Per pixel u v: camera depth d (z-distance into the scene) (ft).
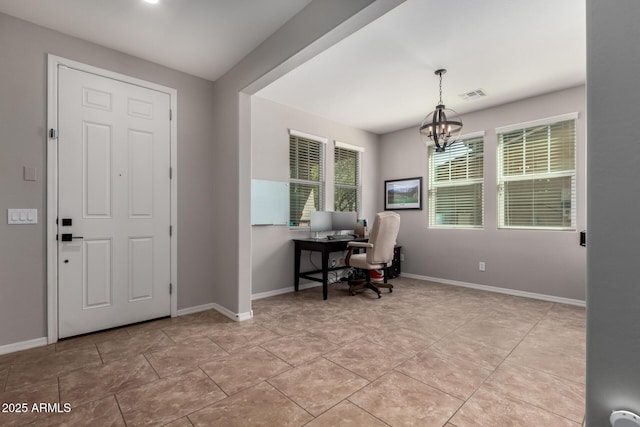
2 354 7.47
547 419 5.24
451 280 15.43
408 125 16.87
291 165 14.38
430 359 7.36
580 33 8.31
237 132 10.04
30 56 7.86
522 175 13.33
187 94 10.65
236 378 6.46
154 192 9.90
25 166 7.78
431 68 10.29
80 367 6.89
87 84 8.70
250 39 8.63
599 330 1.89
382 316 10.48
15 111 7.66
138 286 9.59
